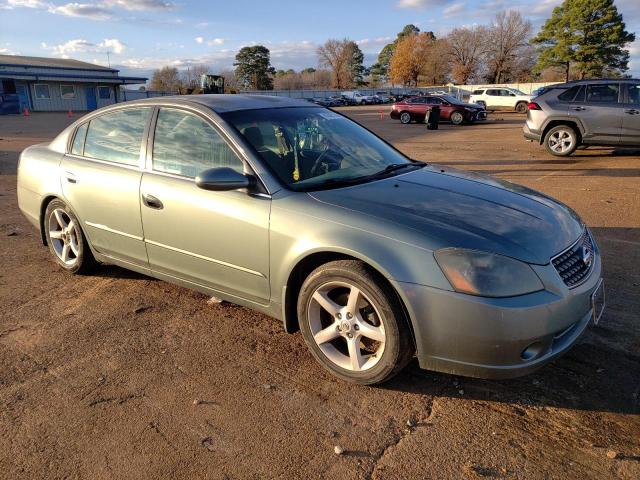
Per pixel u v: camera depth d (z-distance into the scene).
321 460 2.47
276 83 107.56
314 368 3.24
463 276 2.61
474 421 2.72
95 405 2.91
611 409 2.79
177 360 3.36
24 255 5.39
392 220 2.86
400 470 2.40
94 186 4.15
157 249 3.84
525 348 2.62
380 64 124.81
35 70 44.72
